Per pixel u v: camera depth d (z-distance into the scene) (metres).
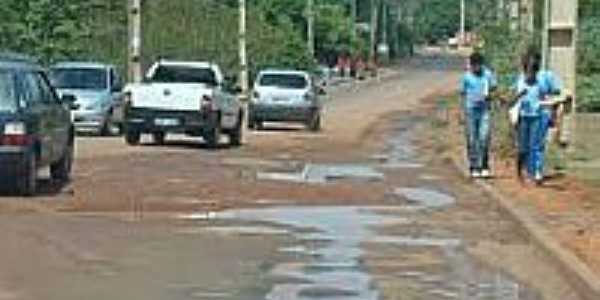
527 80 28.52
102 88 46.09
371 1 153.12
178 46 74.62
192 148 40.25
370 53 138.62
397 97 91.31
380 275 16.72
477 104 29.94
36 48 60.72
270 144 43.66
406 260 18.06
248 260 17.72
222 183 28.16
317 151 40.25
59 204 23.48
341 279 16.31
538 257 18.69
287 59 93.31
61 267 16.84
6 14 60.75
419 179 30.50
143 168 31.64
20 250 18.16
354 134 51.31
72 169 30.50
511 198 25.20
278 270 16.91
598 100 53.84
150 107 40.47
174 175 29.89
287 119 53.97
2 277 16.00
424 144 44.66
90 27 65.19
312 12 111.94
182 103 40.44
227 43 81.38
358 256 18.28
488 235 20.92
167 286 15.62
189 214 22.61
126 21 67.12
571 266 16.72
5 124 23.77
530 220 21.59
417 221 22.45
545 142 28.69
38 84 25.38
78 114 44.56
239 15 77.31
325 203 24.75
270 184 28.22
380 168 33.69
